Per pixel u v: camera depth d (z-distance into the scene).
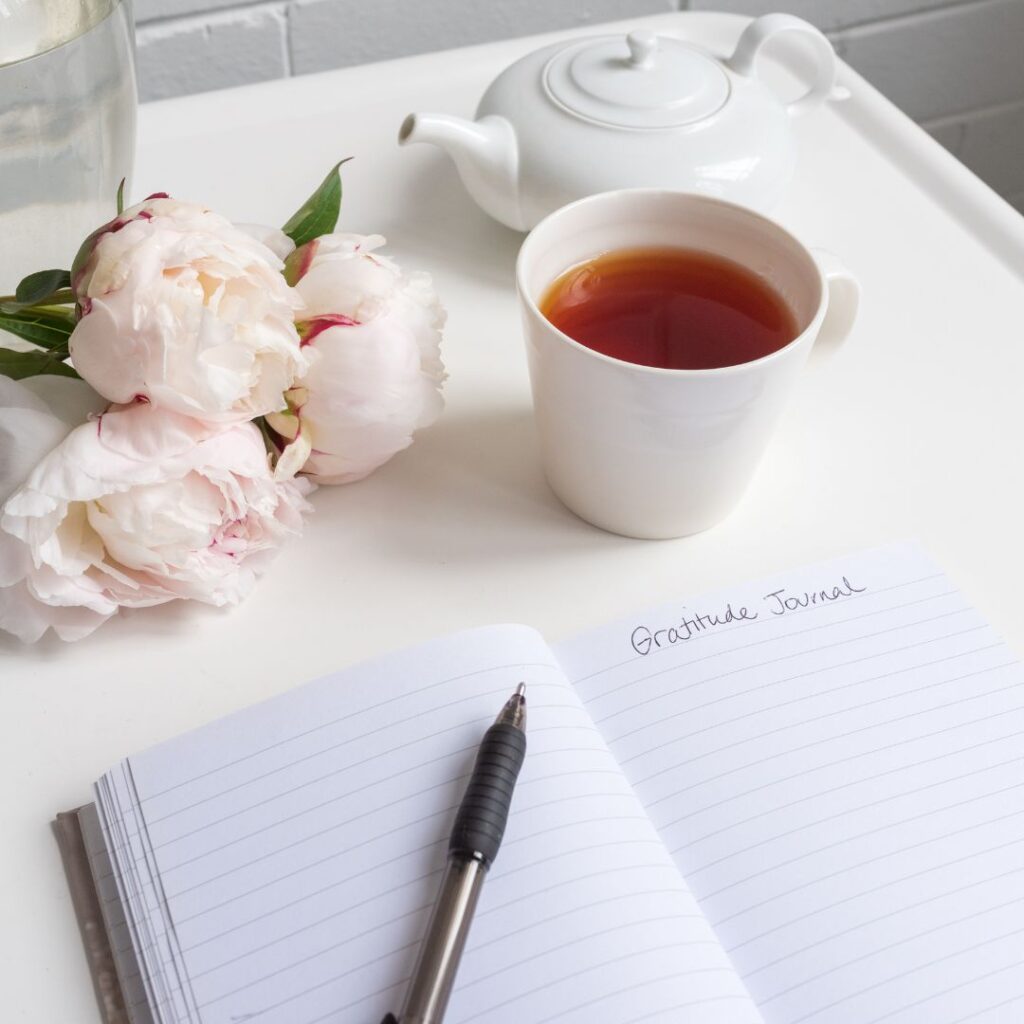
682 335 0.57
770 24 0.68
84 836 0.50
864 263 0.68
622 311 0.58
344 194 0.71
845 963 0.48
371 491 0.59
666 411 0.52
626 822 0.50
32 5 0.55
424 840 0.49
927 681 0.53
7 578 0.51
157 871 0.49
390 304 0.54
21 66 0.55
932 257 0.69
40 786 0.51
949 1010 0.47
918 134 0.75
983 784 0.51
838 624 0.55
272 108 0.75
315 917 0.48
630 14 1.02
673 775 0.51
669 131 0.64
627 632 0.54
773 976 0.48
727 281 0.58
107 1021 0.47
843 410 0.62
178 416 0.51
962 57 1.15
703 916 0.48
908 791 0.51
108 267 0.50
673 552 0.58
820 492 0.59
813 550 0.58
